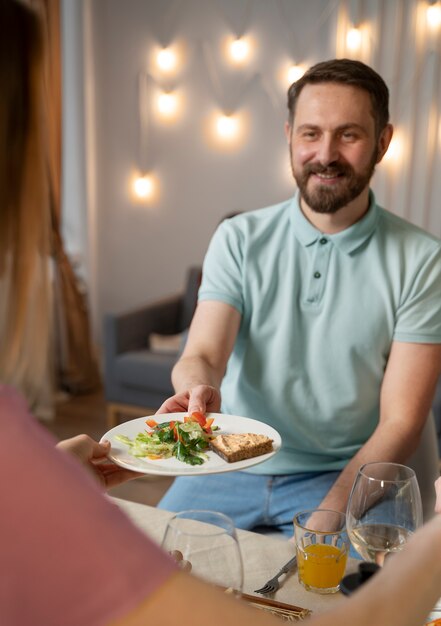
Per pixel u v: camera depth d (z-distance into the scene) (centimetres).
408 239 160
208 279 168
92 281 498
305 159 155
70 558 49
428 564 62
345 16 392
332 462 164
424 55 384
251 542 121
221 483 165
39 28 51
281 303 162
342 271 160
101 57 467
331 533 106
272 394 163
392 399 156
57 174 418
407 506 100
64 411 402
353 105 150
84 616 49
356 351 159
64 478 50
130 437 119
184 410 138
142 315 377
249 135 438
